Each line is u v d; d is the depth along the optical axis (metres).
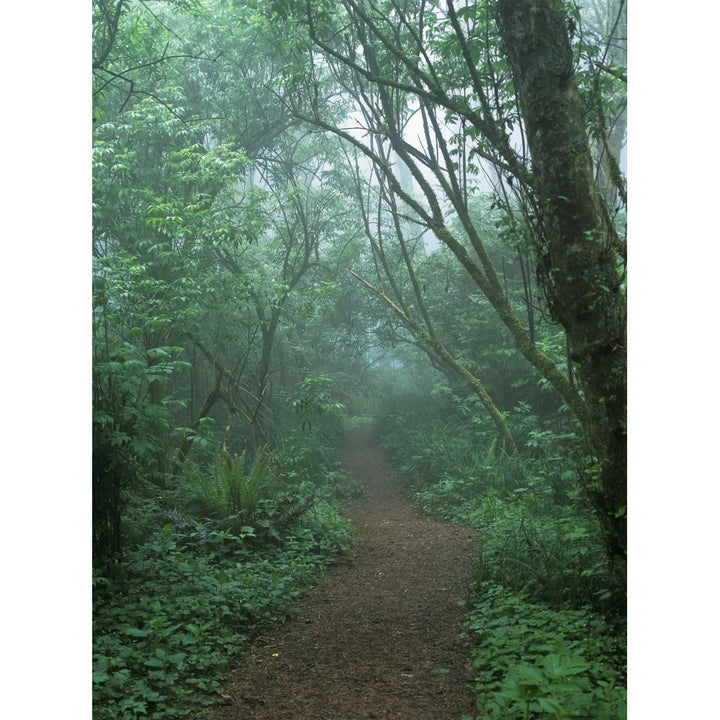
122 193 8.26
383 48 7.24
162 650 3.65
